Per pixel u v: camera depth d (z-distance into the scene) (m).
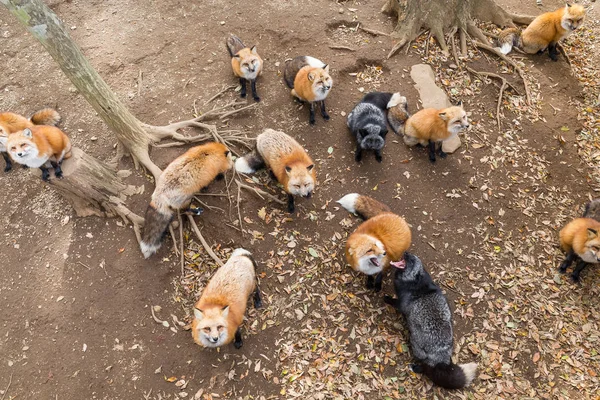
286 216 3.78
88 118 4.20
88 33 4.86
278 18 4.98
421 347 3.10
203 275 3.50
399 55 4.75
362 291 3.48
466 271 3.59
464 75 4.67
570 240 3.55
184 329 3.30
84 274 3.46
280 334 3.30
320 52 4.72
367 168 4.04
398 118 4.20
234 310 2.95
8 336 3.27
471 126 4.31
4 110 4.30
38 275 3.47
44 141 3.21
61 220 3.68
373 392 3.10
